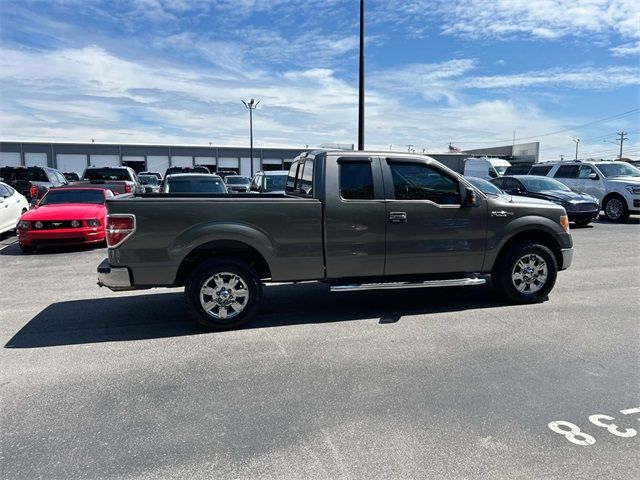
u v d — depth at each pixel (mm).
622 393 3604
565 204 13625
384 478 2625
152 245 4832
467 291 6770
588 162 16781
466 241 5660
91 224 10328
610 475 2650
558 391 3641
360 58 14797
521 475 2646
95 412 3365
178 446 2945
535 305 5977
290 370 4066
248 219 4996
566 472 2674
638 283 7094
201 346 4656
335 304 6148
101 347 4637
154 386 3775
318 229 5184
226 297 5098
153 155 55188
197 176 11969
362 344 4676
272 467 2732
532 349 4496
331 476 2645
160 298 6504
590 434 3051
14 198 12805
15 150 51156
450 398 3537
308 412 3350
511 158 55688
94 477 2648
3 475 2660
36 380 3889
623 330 5020
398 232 5418
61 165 52406
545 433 3062
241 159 58312
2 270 8477
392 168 5445
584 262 8695
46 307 6070
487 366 4113
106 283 4863
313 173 5332
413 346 4609
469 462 2764
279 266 5145
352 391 3664
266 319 5512
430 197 5566
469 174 26484
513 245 5949
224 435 3066
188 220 4871
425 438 3008
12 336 4957
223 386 3768
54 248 10820
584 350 4465
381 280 5609
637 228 13945
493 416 3273
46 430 3131
